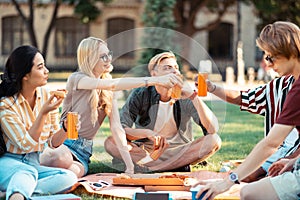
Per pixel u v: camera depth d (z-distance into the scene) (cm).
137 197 340
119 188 389
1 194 355
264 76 1642
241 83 1661
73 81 411
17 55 373
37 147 372
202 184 323
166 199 338
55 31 2519
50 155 411
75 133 379
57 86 1402
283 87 399
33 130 366
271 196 309
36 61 374
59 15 2503
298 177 306
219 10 2047
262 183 313
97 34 2531
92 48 407
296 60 328
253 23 2534
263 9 1855
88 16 1938
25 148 367
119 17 2528
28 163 378
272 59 331
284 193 307
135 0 2514
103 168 470
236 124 791
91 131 425
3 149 371
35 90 386
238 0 2047
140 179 394
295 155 364
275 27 331
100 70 411
